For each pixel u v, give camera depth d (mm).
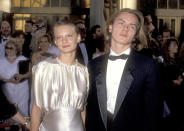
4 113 2449
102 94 2199
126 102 2119
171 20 8539
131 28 2229
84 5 8555
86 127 2287
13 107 2502
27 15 8461
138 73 2133
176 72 4660
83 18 8570
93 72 2309
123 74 2164
